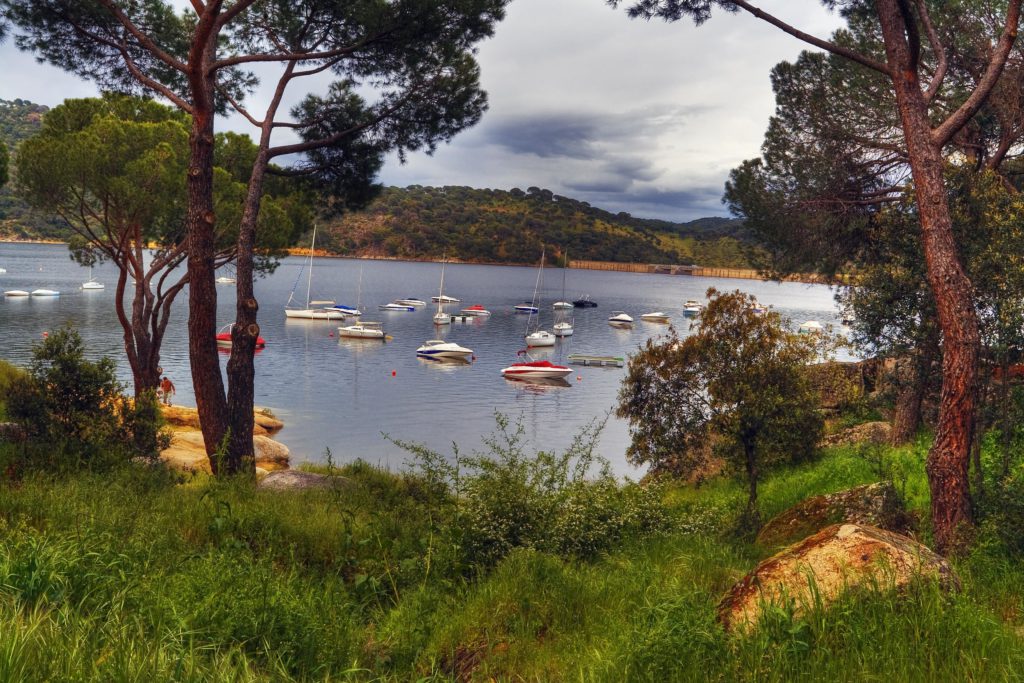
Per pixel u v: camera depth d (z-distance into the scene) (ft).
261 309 410.93
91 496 27.09
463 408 172.14
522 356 274.77
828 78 65.98
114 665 11.60
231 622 16.20
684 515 37.73
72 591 15.85
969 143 56.18
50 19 53.52
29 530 19.17
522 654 17.54
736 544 32.91
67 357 40.11
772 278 73.72
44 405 38.55
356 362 241.14
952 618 14.80
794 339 44.78
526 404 181.57
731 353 44.88
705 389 45.80
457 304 495.82
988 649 13.94
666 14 37.45
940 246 29.73
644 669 14.32
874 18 44.14
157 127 78.33
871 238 57.11
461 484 30.12
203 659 13.73
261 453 99.09
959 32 54.85
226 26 58.13
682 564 23.79
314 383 197.88
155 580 18.07
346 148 61.57
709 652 14.26
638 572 22.89
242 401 50.83
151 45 45.27
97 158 72.23
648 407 48.01
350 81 59.47
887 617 14.64
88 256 86.58
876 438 63.93
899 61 31.24
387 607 22.30
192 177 47.93
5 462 32.94
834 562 16.70
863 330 39.58
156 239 84.07
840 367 70.13
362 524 28.71
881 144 62.80
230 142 90.48
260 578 19.02
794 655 13.80
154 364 83.82
